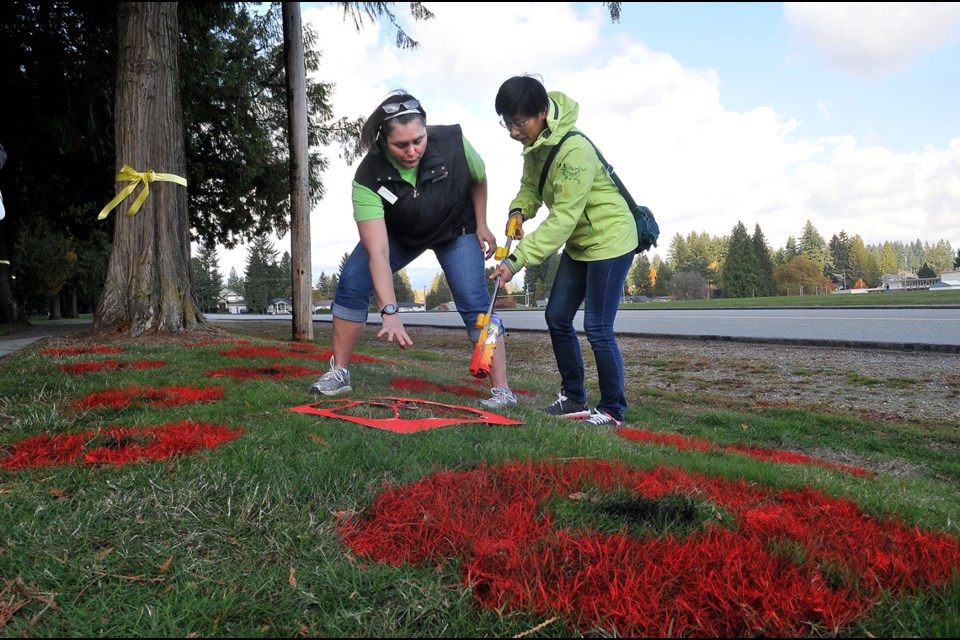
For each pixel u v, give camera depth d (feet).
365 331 49.29
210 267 318.86
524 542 5.19
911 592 4.53
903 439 13.07
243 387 12.80
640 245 12.69
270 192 61.31
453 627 4.30
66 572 5.00
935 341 26.53
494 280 11.87
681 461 8.42
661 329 40.83
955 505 7.74
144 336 26.13
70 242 117.91
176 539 5.62
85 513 6.03
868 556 4.99
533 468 7.21
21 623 4.27
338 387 13.05
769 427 14.02
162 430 8.89
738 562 4.73
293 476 6.96
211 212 63.00
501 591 4.52
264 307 327.26
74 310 154.40
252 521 5.94
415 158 11.28
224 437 8.45
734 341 31.71
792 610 4.16
